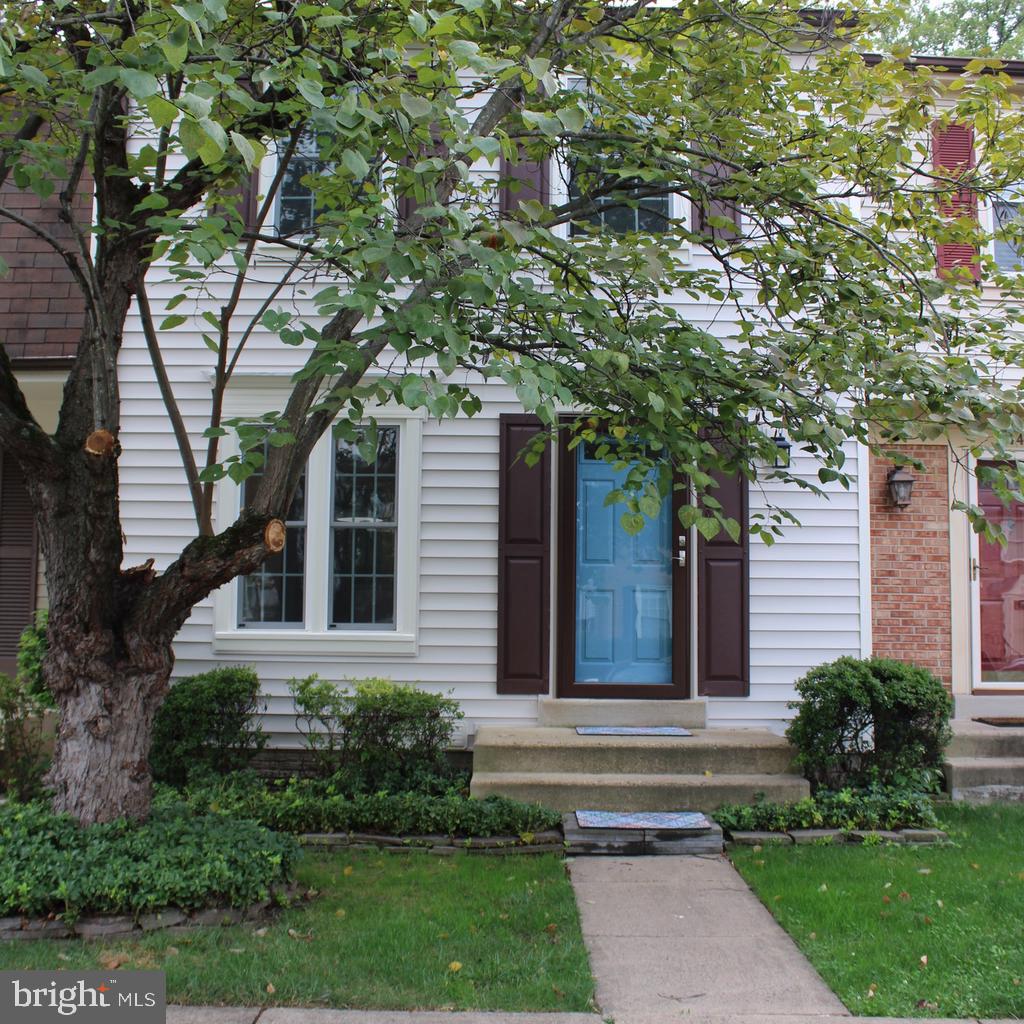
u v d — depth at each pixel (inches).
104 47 136.4
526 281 153.6
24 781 236.1
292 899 183.3
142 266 197.0
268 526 173.8
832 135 223.1
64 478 179.8
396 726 245.8
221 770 253.0
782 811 232.8
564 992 145.3
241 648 280.2
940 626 303.9
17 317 293.1
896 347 182.4
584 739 257.4
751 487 286.7
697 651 282.4
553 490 287.0
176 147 223.1
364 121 140.1
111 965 150.5
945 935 166.9
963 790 263.0
